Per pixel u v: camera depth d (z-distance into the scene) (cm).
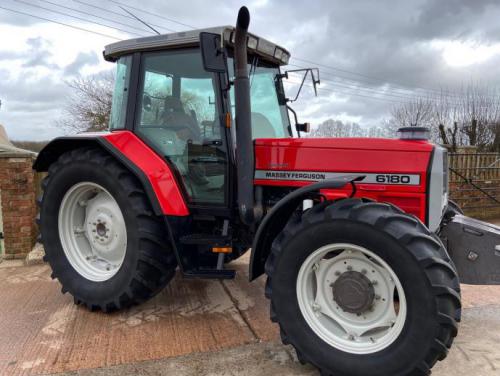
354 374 230
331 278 249
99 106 2041
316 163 286
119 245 335
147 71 329
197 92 312
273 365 256
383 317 237
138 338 289
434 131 1988
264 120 351
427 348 212
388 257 220
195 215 322
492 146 1855
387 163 269
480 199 749
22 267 462
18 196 493
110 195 322
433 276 211
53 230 351
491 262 286
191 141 316
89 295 328
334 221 232
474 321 316
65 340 286
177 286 389
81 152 334
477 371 247
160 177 309
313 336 243
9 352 271
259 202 306
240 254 370
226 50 300
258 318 321
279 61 362
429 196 262
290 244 245
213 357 264
